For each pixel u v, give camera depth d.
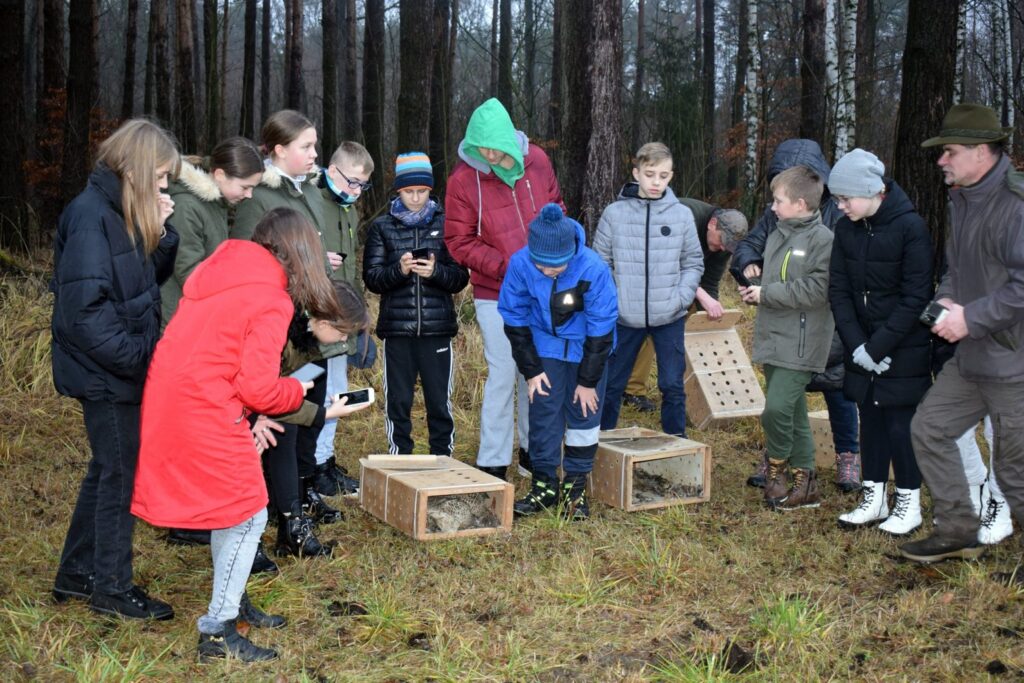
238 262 3.08
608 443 5.01
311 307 3.22
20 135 10.60
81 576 3.51
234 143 3.88
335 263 4.45
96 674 2.96
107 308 3.08
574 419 4.57
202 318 3.01
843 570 4.01
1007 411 3.68
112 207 3.17
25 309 7.14
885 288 4.20
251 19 22.97
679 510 4.66
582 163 8.12
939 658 3.19
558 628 3.44
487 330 4.98
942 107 8.70
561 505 4.57
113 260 3.13
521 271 4.44
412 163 4.82
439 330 4.98
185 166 3.93
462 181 4.89
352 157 4.69
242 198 3.98
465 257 4.89
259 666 3.09
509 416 5.07
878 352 4.14
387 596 3.59
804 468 4.83
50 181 14.31
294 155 4.34
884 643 3.32
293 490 4.00
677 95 16.56
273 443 3.48
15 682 2.94
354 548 4.16
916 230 4.08
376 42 17.12
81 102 12.25
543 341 4.57
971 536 3.98
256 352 2.98
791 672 3.12
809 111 14.61
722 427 6.42
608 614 3.57
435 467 4.69
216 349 2.98
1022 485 3.75
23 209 10.55
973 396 3.85
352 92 23.92
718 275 6.17
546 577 3.87
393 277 4.84
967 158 3.62
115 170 3.16
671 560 4.03
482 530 4.31
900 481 4.37
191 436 2.97
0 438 5.50
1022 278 3.48
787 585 3.83
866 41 20.59
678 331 5.29
